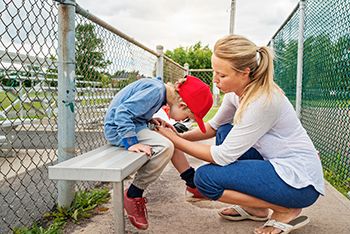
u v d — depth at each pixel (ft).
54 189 8.85
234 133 5.98
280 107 5.97
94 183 9.47
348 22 9.74
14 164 11.81
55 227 6.29
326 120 11.94
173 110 6.61
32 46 6.05
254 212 7.02
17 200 7.95
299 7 15.64
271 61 5.98
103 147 6.46
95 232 6.33
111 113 6.68
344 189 9.70
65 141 7.05
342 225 6.92
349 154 9.90
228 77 5.97
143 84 6.60
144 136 6.40
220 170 6.08
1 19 5.36
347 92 9.93
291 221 6.25
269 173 5.90
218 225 6.81
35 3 6.05
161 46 17.63
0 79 6.63
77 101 8.34
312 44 13.96
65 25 6.88
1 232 6.17
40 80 7.01
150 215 7.28
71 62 7.01
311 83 14.05
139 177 6.23
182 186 9.55
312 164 6.01
